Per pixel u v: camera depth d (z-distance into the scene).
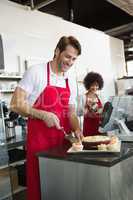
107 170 1.18
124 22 7.21
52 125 1.63
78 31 5.20
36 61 4.16
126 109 1.91
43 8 5.72
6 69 3.68
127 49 8.15
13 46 3.83
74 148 1.42
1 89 3.54
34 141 1.68
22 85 1.69
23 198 2.88
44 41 4.40
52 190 1.41
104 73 5.98
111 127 1.90
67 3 5.72
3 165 2.77
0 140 2.80
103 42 6.03
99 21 7.14
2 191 2.74
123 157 1.29
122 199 1.28
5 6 3.80
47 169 1.41
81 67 5.12
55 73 1.78
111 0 4.37
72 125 1.86
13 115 3.24
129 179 1.35
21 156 3.03
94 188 1.24
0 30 3.69
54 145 1.70
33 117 1.65
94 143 1.43
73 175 1.30
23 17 4.07
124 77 6.46
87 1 5.83
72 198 1.33
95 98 2.87
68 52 1.62
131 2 4.45
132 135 1.76
